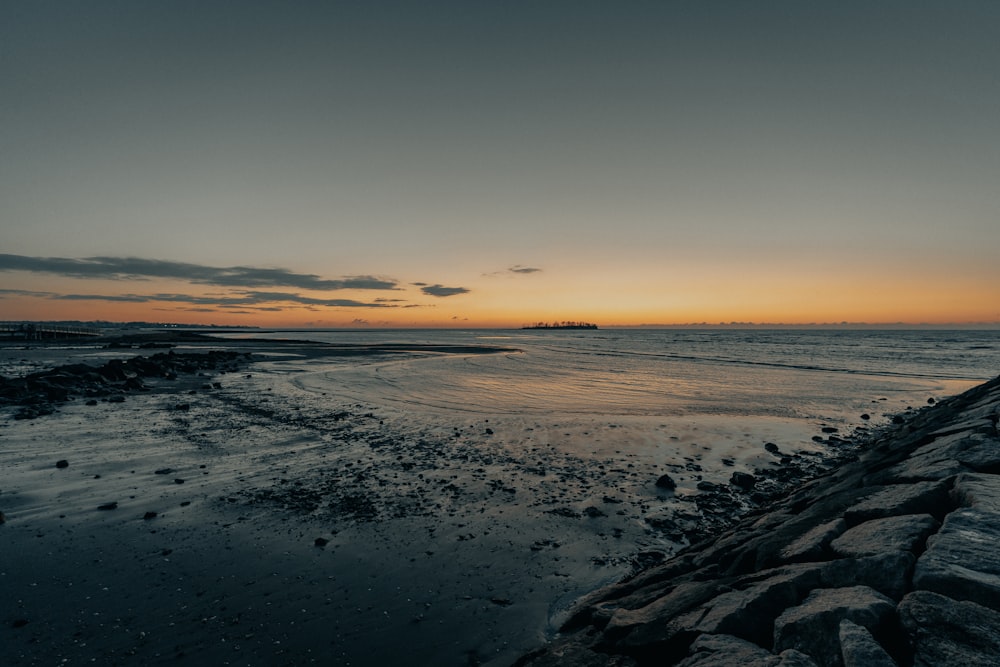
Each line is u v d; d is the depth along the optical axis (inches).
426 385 999.0
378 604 209.0
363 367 1409.9
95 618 195.6
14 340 2851.9
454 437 521.0
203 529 284.7
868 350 2498.8
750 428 570.6
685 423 594.6
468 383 1038.4
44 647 176.6
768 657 119.4
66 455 435.5
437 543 268.7
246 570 237.1
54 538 269.4
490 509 318.3
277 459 433.7
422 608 206.2
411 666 170.7
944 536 155.9
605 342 3996.1
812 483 340.5
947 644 109.6
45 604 204.7
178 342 3034.0
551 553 257.9
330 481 374.0
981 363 1603.1
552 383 1051.3
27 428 539.8
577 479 382.0
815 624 126.4
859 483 274.8
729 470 410.9
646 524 296.8
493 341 4274.1
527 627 193.3
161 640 182.4
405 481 374.6
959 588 128.6
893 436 483.8
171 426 565.3
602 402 784.9
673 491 356.5
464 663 172.1
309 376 1152.2
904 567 144.1
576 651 162.7
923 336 5497.1
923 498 202.1
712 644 132.9
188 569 237.3
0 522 288.8
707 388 970.1
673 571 214.2
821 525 210.1
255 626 192.4
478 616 201.0
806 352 2348.7
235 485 362.6
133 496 336.5
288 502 328.8
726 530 276.5
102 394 800.9
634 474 395.5
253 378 1102.4
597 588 223.3
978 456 239.5
